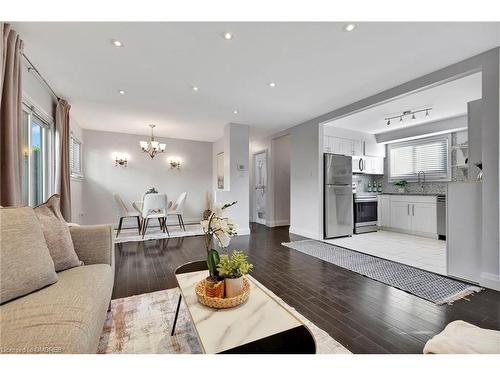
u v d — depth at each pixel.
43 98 2.93
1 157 1.75
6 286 1.01
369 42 2.07
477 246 2.30
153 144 5.31
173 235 4.68
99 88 3.05
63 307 1.00
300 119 4.52
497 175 2.12
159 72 2.63
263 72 2.64
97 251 1.65
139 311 1.79
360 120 4.74
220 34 1.97
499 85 2.11
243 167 4.85
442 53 2.24
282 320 1.00
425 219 4.64
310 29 1.91
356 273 2.62
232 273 1.18
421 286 2.25
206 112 4.08
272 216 5.97
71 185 4.42
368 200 5.23
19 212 1.22
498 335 0.84
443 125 4.68
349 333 1.53
